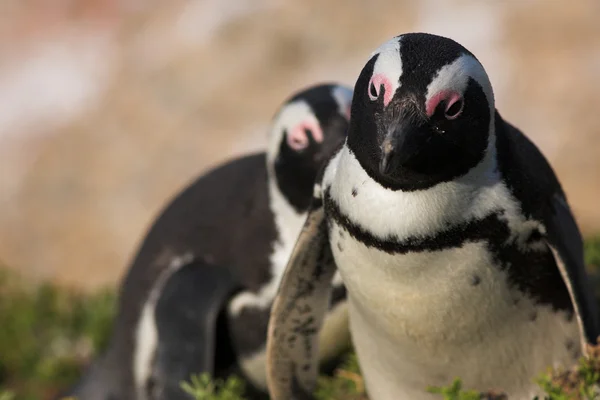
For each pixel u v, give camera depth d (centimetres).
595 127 2711
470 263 1009
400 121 959
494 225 1003
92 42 3359
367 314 1102
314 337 1230
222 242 1628
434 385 1139
